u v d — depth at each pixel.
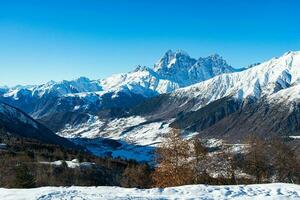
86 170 144.25
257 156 71.31
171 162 62.28
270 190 42.41
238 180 70.12
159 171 62.34
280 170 72.75
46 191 40.47
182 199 37.59
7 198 37.22
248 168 71.56
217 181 66.25
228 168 68.31
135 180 103.44
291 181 73.19
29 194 38.88
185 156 62.59
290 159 72.88
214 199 37.78
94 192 40.34
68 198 36.81
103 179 143.50
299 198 37.84
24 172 78.88
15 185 77.50
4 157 145.75
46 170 130.25
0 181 89.62
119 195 38.97
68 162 156.88
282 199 37.38
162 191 41.50
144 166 100.19
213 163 67.31
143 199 36.88
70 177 132.75
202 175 63.72
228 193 40.78
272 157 72.88
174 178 61.31
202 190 41.97
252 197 38.59
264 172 71.94
